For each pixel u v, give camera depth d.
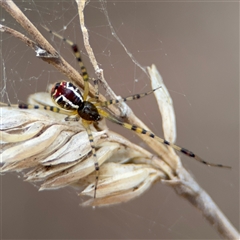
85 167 0.12
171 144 0.13
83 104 0.13
